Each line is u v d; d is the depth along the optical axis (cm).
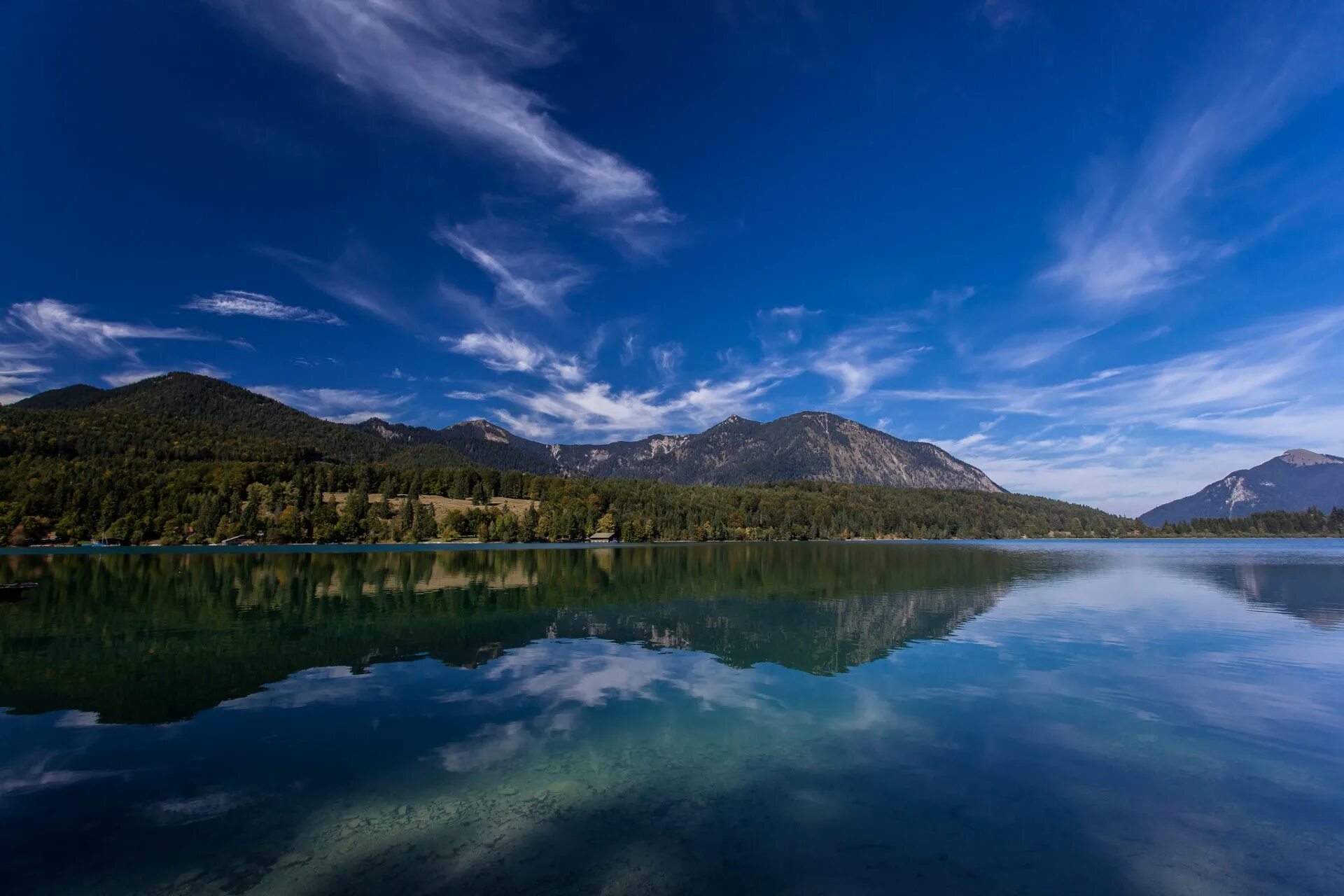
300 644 2884
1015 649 2730
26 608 4091
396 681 2211
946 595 4766
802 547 15250
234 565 8212
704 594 4878
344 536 15862
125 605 4244
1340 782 1369
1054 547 16800
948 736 1642
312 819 1191
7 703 1952
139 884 977
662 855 1066
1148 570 7350
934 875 1009
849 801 1270
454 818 1194
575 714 1828
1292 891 973
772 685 2148
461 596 4769
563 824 1172
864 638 2988
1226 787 1346
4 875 1001
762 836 1127
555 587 5422
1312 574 6625
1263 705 1917
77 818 1195
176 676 2288
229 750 1548
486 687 2130
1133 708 1883
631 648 2791
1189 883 996
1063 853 1081
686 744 1583
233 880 988
